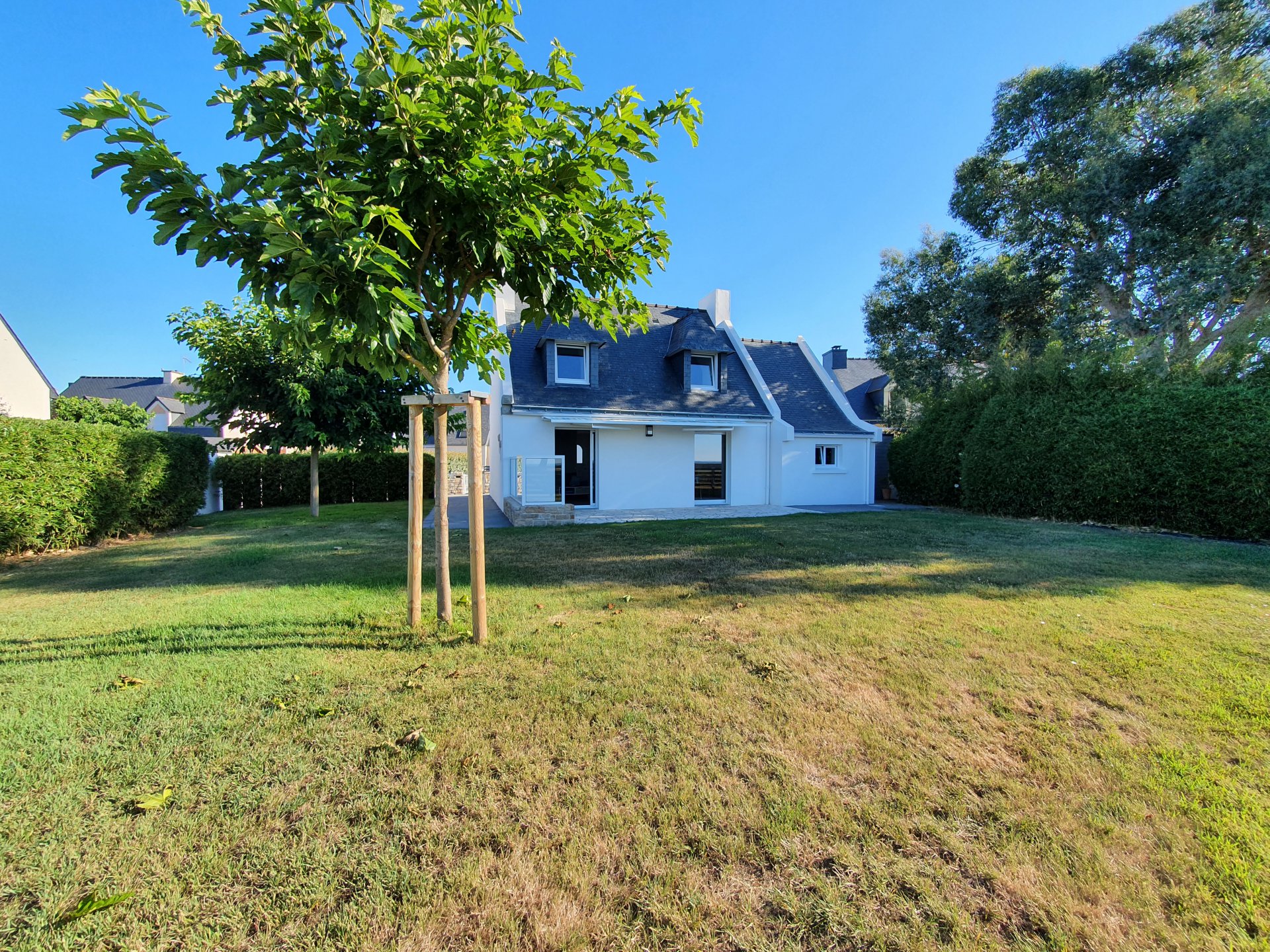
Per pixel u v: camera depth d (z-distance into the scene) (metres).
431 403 4.56
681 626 4.89
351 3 3.33
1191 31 15.45
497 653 4.20
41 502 9.23
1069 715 3.28
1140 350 13.06
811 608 5.49
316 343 3.80
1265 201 12.74
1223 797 2.49
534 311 4.87
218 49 3.28
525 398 15.31
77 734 2.97
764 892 1.97
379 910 1.87
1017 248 18.83
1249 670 3.92
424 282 4.25
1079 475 12.84
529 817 2.34
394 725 3.09
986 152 19.03
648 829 2.28
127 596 6.20
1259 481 9.84
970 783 2.61
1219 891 1.96
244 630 4.75
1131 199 15.53
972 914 1.88
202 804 2.40
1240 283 13.59
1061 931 1.81
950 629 4.84
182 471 13.16
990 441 15.21
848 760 2.79
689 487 17.16
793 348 23.42
